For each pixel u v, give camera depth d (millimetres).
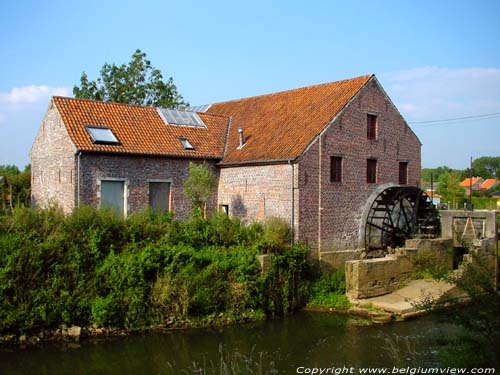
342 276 20812
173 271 16688
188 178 21422
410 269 21344
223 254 17766
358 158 22562
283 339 15234
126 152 19797
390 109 24375
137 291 15945
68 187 19344
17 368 12758
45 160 21422
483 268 9672
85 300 15398
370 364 12766
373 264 19859
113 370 12664
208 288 16844
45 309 14852
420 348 14016
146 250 16641
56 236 16031
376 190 23453
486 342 8359
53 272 15516
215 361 13242
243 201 21859
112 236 17125
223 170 22766
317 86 24531
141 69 38844
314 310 18984
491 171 126125
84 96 37812
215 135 24031
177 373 12430
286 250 19031
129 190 20172
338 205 21516
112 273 15992
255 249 18297
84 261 16062
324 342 14875
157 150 20844
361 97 22688
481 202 47094
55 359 13406
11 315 14406
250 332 16016
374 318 17594
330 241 21062
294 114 23172
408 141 25422
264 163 20875
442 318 9562
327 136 21047
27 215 16312
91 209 17266
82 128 19766
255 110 25500
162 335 15570
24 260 15117
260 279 17781
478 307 8625
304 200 20109
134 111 22469
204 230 18641
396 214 24203
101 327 15398
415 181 25859
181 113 24109
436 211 25406
